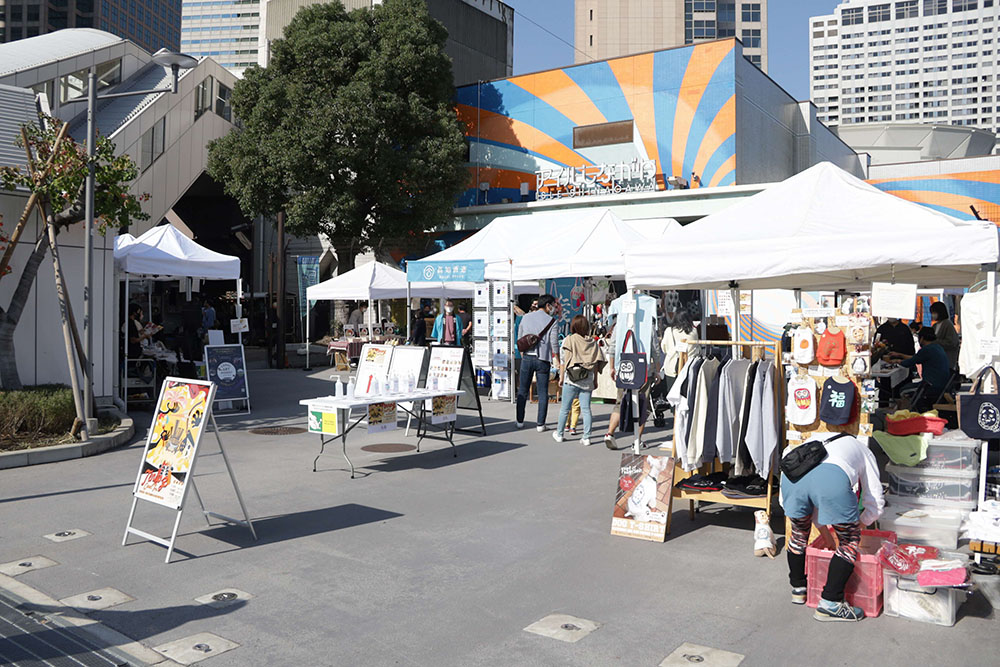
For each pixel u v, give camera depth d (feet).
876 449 19.21
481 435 37.50
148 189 80.84
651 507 20.66
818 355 19.40
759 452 19.75
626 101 85.81
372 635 14.34
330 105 79.66
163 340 76.95
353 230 84.48
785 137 96.32
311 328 107.55
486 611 15.51
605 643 13.93
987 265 17.95
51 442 31.01
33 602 15.93
